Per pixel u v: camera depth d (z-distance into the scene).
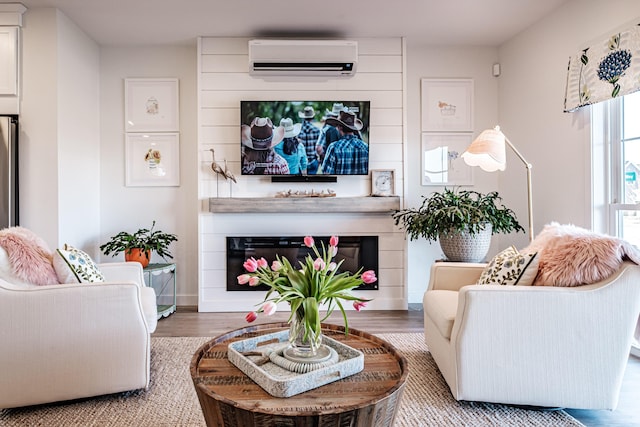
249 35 3.51
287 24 3.30
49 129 2.96
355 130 3.49
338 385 1.25
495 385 1.76
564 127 2.93
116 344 1.86
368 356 1.48
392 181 3.59
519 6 2.99
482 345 1.75
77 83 3.28
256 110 3.45
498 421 1.72
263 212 3.48
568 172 2.89
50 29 2.96
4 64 2.93
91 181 3.53
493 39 3.67
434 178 3.82
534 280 1.90
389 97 3.61
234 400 1.14
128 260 3.33
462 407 1.83
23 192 2.96
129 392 1.97
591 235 1.82
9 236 1.91
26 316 1.74
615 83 2.40
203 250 3.53
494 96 3.86
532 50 3.32
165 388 2.02
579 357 1.70
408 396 1.93
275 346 1.51
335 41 3.36
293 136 3.48
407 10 3.07
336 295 1.41
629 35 2.30
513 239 3.62
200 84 3.52
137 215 3.73
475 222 2.93
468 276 2.41
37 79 2.96
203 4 2.95
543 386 1.73
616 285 1.67
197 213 3.75
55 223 2.97
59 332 1.77
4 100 2.95
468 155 2.64
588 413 1.81
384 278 3.60
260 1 2.92
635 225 2.44
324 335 1.66
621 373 1.69
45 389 1.77
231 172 3.55
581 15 2.74
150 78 3.71
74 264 1.99
